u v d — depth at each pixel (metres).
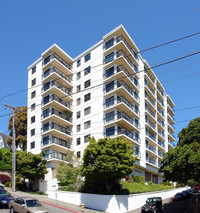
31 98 50.75
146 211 27.06
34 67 52.41
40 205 20.69
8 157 46.28
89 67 46.56
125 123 40.06
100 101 42.62
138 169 43.75
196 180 24.47
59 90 45.84
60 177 34.81
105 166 27.34
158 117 58.91
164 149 56.47
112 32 43.69
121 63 42.56
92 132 42.19
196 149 23.95
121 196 28.64
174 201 36.06
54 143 42.75
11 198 24.64
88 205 29.50
